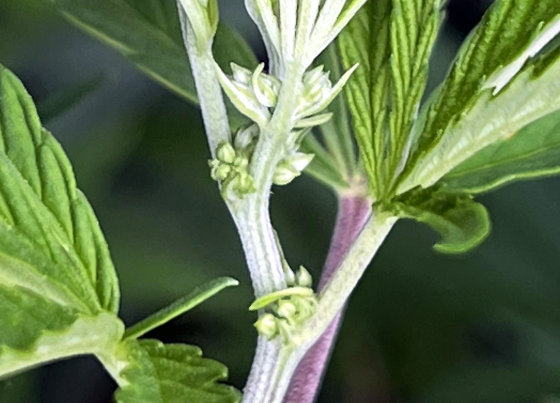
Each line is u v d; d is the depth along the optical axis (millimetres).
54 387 691
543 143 460
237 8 713
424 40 433
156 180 730
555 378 721
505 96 428
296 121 426
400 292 729
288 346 439
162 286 701
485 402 723
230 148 431
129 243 698
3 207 434
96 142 688
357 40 444
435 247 411
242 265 722
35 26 681
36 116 440
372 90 442
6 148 438
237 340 719
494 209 713
